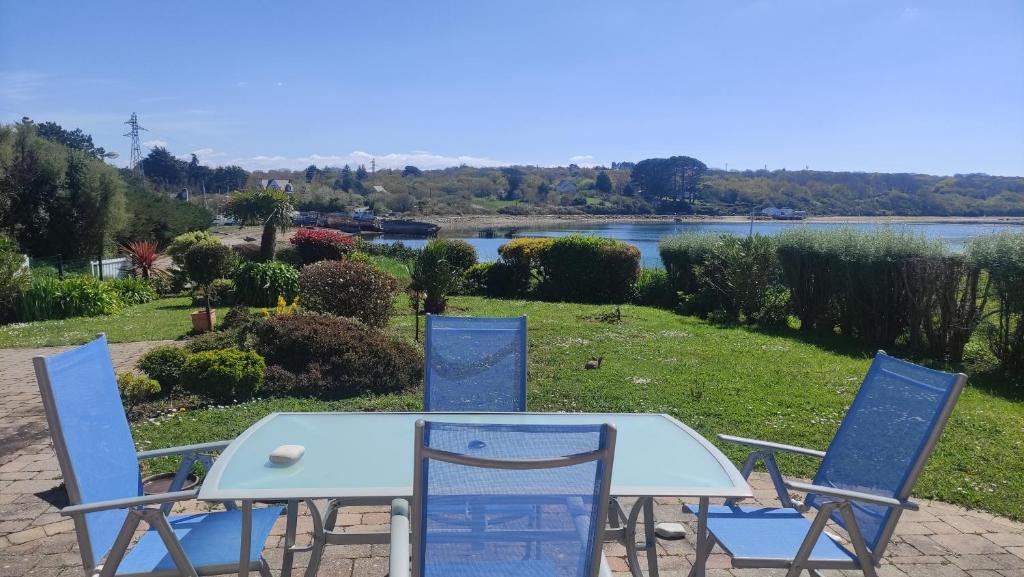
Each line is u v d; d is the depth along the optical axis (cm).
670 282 1535
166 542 225
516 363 387
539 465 182
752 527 285
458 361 383
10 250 1301
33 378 755
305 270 1025
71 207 2036
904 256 933
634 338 1016
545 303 1539
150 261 1795
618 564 338
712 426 569
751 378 743
